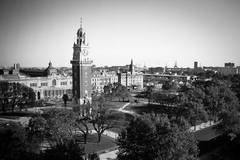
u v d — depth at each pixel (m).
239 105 120.56
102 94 175.12
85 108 89.38
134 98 198.50
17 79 179.50
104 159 67.12
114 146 78.56
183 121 66.44
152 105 153.00
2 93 127.44
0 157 47.50
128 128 60.75
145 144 56.09
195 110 92.62
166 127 56.91
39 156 45.97
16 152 48.31
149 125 58.34
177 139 54.41
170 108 116.06
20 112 130.38
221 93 124.19
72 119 71.12
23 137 55.59
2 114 125.31
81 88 120.88
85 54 120.81
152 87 169.50
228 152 72.75
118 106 156.75
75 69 122.12
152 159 51.94
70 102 162.12
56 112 68.00
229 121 79.69
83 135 89.75
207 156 69.44
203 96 115.38
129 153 57.72
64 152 46.75
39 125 62.59
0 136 52.31
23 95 134.88
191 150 57.62
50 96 187.62
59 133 61.94
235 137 77.12
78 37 119.81
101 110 84.44
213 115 111.62
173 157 51.50
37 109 136.50
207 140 84.69
